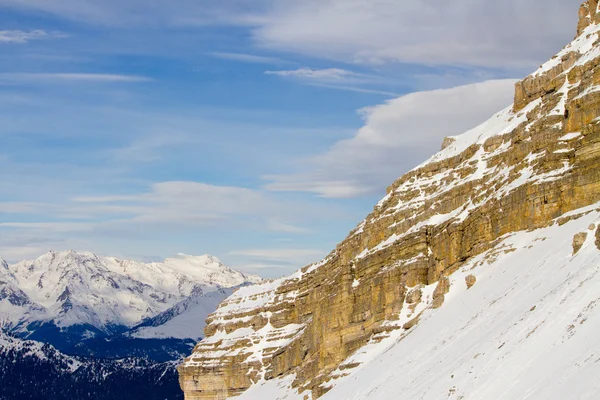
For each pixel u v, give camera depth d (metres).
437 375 127.19
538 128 164.88
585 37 184.38
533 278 133.50
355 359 178.88
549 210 150.00
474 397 108.38
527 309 122.25
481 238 166.38
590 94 149.75
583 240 129.50
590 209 141.12
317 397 179.75
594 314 106.31
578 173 145.75
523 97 191.38
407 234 193.62
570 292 115.75
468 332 135.38
